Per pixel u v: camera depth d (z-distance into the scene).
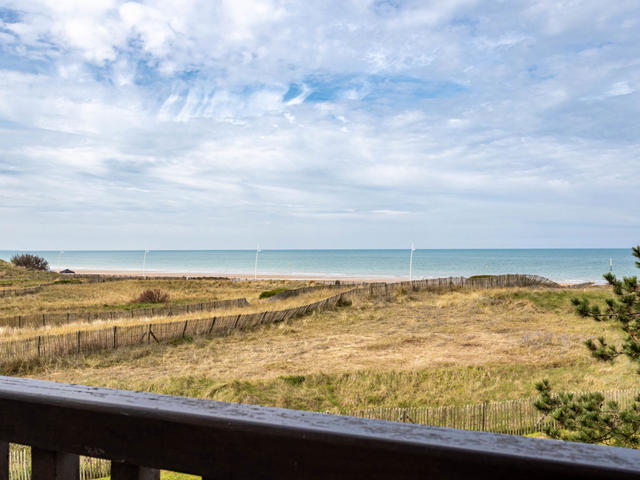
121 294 40.47
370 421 0.75
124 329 20.59
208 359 19.28
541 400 6.75
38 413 0.88
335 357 19.86
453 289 34.28
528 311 28.80
